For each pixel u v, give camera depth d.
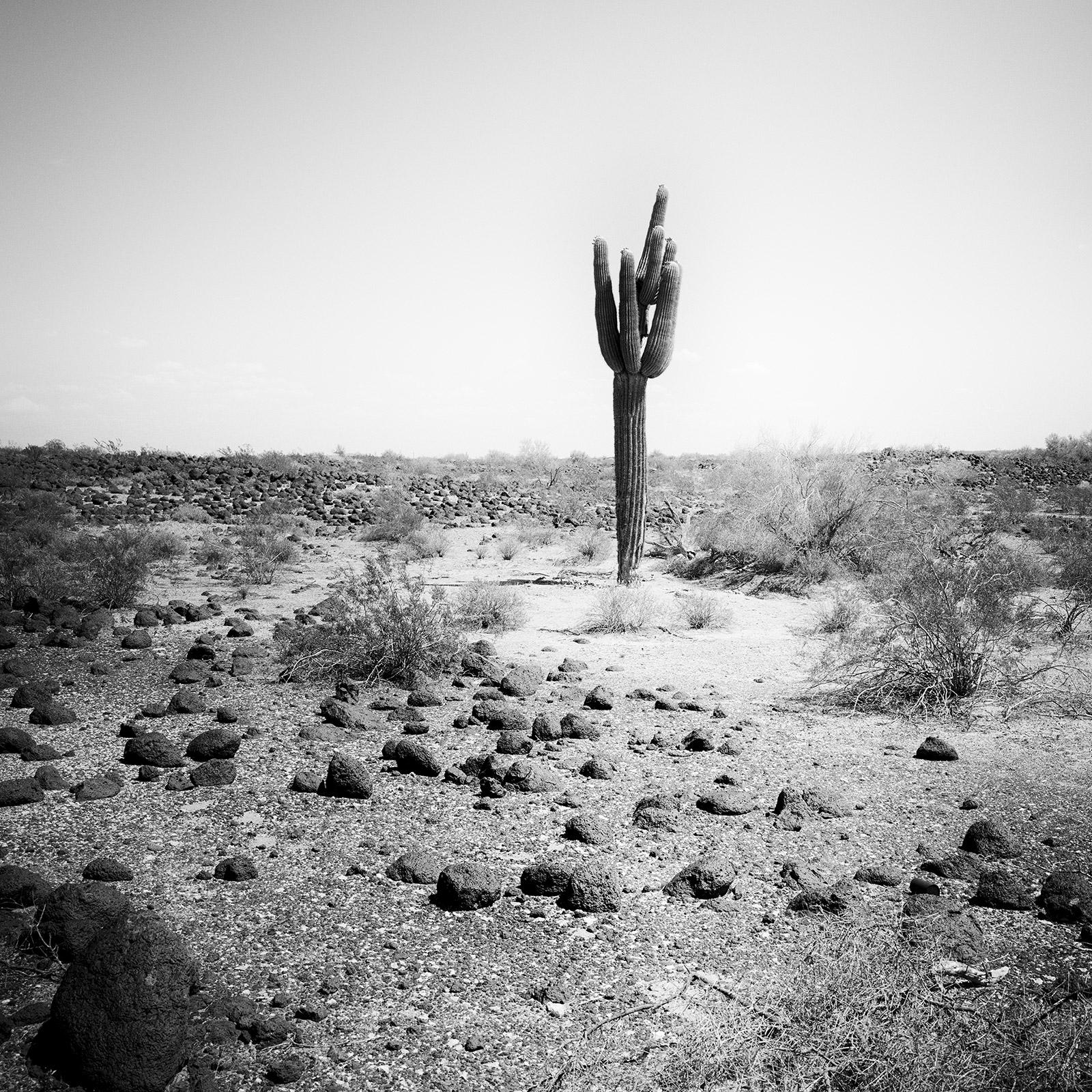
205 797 6.37
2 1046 3.45
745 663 11.77
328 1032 3.67
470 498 36.59
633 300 16.52
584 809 6.31
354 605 11.30
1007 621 9.67
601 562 23.16
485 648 11.45
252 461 39.81
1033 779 6.99
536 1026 3.74
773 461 20.28
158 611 13.34
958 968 4.05
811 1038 3.42
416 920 4.64
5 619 12.76
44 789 6.45
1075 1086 3.14
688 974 4.14
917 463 41.75
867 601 14.53
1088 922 4.59
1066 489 34.03
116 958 3.34
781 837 5.85
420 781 6.84
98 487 30.69
